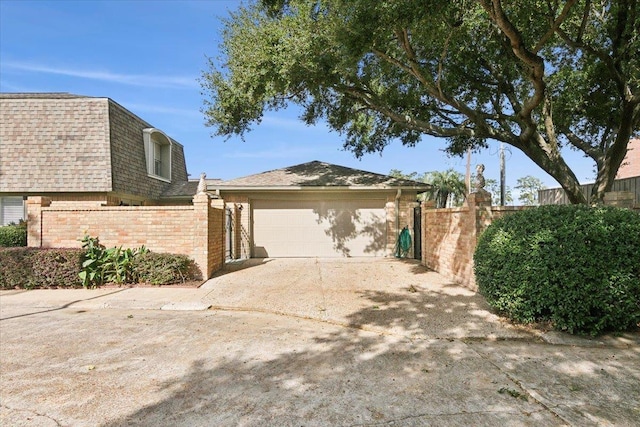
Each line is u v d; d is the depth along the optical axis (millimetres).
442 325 5641
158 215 9305
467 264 7820
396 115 11438
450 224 8797
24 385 3691
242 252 13594
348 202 14039
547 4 8305
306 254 13977
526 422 2992
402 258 12961
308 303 7012
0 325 5906
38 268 8484
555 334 5152
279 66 9031
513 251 5520
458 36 9188
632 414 3115
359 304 6855
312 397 3445
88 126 12656
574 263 5035
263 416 3104
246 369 4121
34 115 12633
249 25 9617
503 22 7152
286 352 4664
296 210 14000
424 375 3941
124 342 5047
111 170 12477
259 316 6496
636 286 4918
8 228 11867
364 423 2990
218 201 10727
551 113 11227
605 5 9703
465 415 3105
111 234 9375
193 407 3256
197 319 6289
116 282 8719
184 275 8930
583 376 3900
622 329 5168
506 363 4270
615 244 5000
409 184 13695
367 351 4691
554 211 5590
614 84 10922
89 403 3324
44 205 9555
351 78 10422
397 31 8367
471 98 12688
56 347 4836
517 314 5531
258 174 15156
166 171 16906
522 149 11266
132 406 3273
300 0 8547
